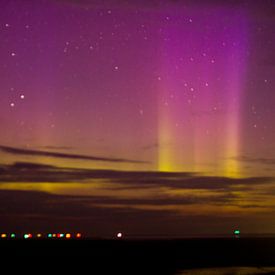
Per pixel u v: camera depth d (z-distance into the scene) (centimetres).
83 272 2206
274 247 3056
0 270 2217
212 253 2817
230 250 2922
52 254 2673
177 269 2317
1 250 2728
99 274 2159
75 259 2553
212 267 2370
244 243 3167
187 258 2639
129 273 2184
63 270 2244
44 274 2148
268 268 2361
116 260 2547
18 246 2873
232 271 2264
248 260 2611
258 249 2950
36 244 2955
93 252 2791
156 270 2277
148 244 3141
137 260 2559
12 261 2439
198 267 2370
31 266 2328
